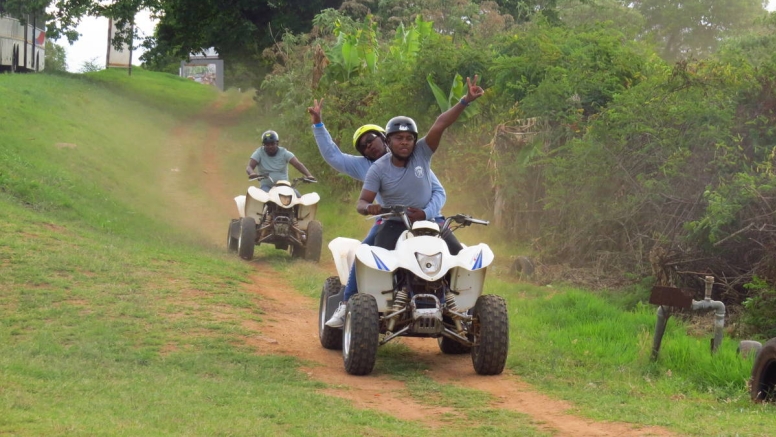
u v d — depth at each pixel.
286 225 13.92
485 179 15.66
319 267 13.70
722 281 10.34
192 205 22.12
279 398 6.11
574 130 13.90
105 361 7.13
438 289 7.19
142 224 17.00
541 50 16.33
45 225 13.66
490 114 16.67
